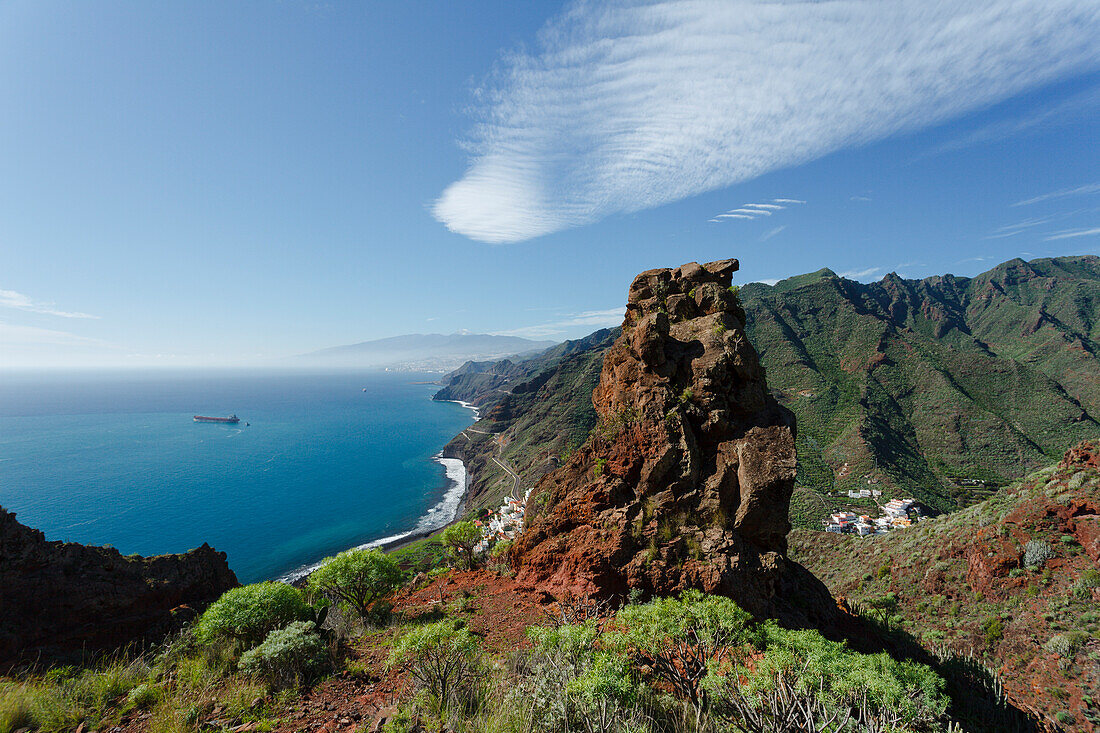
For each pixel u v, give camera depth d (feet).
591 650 24.12
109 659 32.37
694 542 39.11
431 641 22.06
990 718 38.55
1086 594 80.38
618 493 43.91
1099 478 100.32
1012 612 85.92
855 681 19.24
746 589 37.04
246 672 26.35
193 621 39.37
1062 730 39.52
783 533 41.45
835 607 47.85
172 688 24.88
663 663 23.52
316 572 50.24
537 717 19.65
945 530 123.03
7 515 35.88
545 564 44.27
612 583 38.83
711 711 20.99
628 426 45.91
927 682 21.22
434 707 21.59
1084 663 66.90
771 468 41.29
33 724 20.63
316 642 28.45
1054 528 97.04
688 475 42.29
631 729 18.49
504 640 34.73
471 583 53.57
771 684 20.03
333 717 21.62
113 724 21.26
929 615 98.17
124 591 38.58
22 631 32.27
